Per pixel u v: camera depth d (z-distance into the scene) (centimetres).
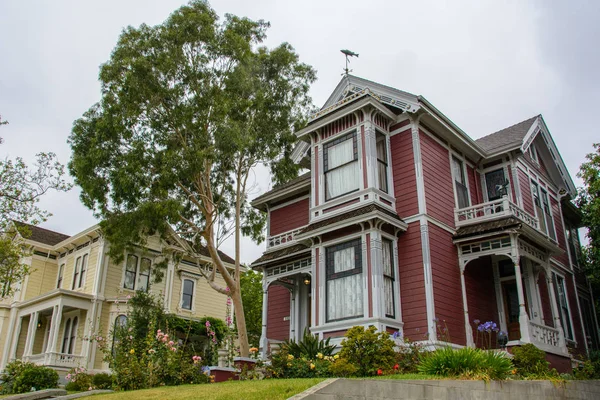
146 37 1867
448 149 1931
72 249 3198
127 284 2956
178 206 1684
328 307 1656
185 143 1827
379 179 1752
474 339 1656
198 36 1845
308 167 2220
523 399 1091
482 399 987
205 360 1661
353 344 1237
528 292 1825
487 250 1666
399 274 1650
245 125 1861
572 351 2050
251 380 1193
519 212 1797
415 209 1684
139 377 1330
